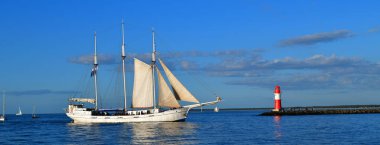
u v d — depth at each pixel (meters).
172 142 56.16
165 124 91.75
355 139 57.09
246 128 80.12
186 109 97.94
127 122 98.06
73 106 103.50
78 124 98.19
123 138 61.81
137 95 100.62
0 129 89.06
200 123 96.69
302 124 90.75
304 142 54.41
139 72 100.31
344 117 127.38
